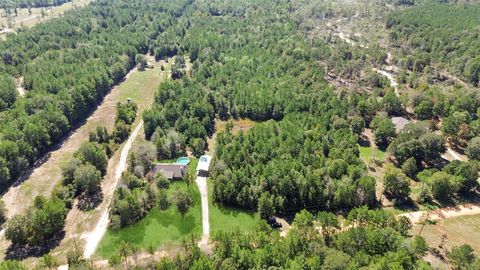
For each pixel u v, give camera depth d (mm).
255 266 100312
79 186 140875
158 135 169625
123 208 126625
